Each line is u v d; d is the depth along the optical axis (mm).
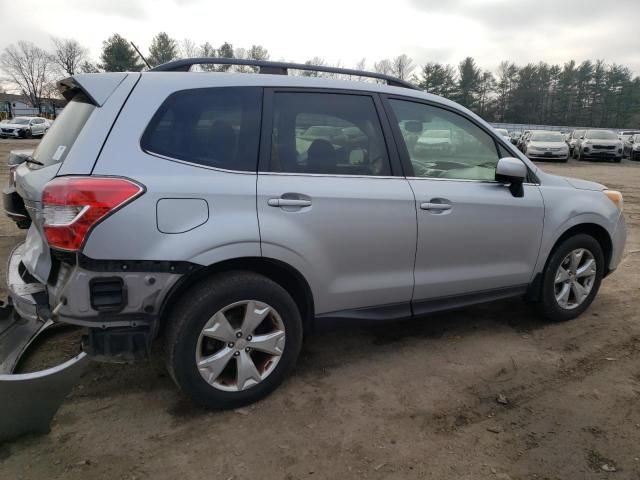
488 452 2451
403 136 3186
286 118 2816
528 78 77375
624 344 3654
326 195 2793
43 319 2494
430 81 68875
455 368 3268
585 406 2855
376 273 3043
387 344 3602
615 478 2291
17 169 3094
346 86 3043
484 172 3520
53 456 2365
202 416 2695
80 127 2480
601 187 4156
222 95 2684
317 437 2539
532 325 3971
